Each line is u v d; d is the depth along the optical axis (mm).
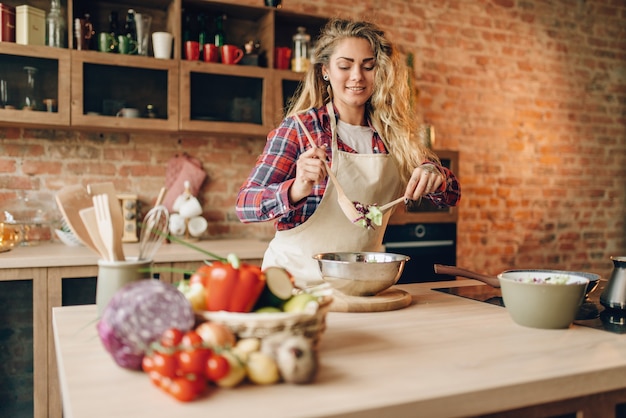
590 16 4656
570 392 946
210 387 859
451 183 1939
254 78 3186
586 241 4680
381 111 1956
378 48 1889
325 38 1868
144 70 2945
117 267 1155
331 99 1991
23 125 2857
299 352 849
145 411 762
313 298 1002
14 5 2953
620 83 4812
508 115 4332
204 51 3121
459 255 4164
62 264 2477
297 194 1552
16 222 2857
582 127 4652
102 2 3131
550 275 1421
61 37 2838
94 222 1186
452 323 1280
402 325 1256
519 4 4359
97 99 2848
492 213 4277
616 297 1387
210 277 986
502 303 1524
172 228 3176
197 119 3037
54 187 3086
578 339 1157
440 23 4059
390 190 1939
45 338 2473
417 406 817
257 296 1001
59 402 2494
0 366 2396
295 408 776
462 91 4145
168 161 3336
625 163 4855
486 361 999
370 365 970
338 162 1835
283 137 1839
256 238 3529
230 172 3510
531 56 4414
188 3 3160
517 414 948
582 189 4660
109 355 1023
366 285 1415
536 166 4453
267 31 3293
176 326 900
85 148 3146
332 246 1816
